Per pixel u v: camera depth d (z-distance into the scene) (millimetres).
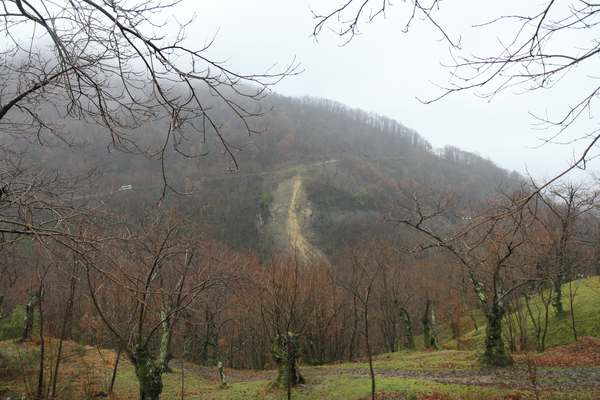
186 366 32500
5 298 28469
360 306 35562
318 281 37688
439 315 46375
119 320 20625
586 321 26812
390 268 37188
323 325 36812
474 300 44312
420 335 49188
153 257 17094
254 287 29094
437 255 42500
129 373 24922
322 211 71938
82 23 4453
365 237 59625
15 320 27375
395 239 44250
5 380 20719
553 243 21641
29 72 5105
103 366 24969
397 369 23875
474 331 37812
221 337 45625
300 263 40188
